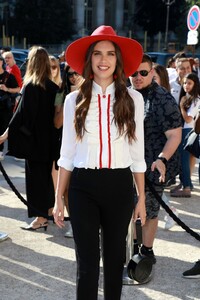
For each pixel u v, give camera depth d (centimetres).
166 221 513
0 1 6469
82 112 261
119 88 264
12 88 808
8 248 450
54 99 468
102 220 268
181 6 6338
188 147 507
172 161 365
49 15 6100
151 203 372
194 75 613
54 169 504
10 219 537
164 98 358
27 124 462
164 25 6612
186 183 645
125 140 266
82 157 263
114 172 261
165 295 362
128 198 265
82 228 260
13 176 744
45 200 489
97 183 260
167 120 353
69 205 267
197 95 608
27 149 465
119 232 266
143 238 390
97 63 262
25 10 6075
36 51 464
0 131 813
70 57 275
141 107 272
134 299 354
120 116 260
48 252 443
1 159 839
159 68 553
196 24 1202
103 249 272
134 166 278
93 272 260
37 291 365
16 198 623
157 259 431
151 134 363
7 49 1156
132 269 343
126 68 282
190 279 391
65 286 375
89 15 7938
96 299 264
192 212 581
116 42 266
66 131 271
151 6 6519
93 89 266
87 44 267
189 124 612
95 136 261
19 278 387
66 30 6319
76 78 443
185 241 480
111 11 8125
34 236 485
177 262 425
